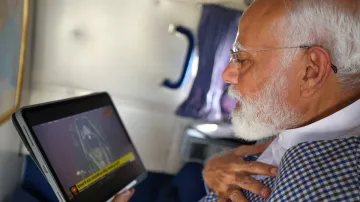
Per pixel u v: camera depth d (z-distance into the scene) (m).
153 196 1.62
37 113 0.81
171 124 1.74
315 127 0.66
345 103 0.65
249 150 0.91
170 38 1.66
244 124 0.72
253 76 0.68
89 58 1.66
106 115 1.05
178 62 1.69
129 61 1.67
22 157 1.51
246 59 0.69
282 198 0.56
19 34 1.22
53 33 1.62
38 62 1.63
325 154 0.57
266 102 0.68
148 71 1.69
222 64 1.64
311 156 0.57
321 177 0.55
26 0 1.26
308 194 0.54
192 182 1.53
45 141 0.80
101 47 1.65
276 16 0.64
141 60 1.68
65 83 1.67
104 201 0.90
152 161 1.76
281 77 0.65
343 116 0.63
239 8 1.61
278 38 0.64
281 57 0.64
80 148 0.90
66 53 1.64
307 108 0.66
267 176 0.74
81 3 1.61
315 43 0.62
